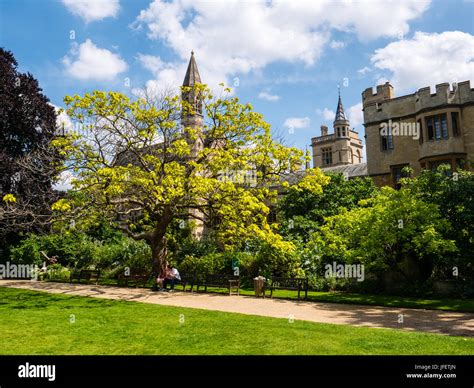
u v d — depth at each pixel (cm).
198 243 2395
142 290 1736
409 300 1300
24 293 1636
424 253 1479
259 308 1208
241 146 1858
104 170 1480
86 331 891
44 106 2808
